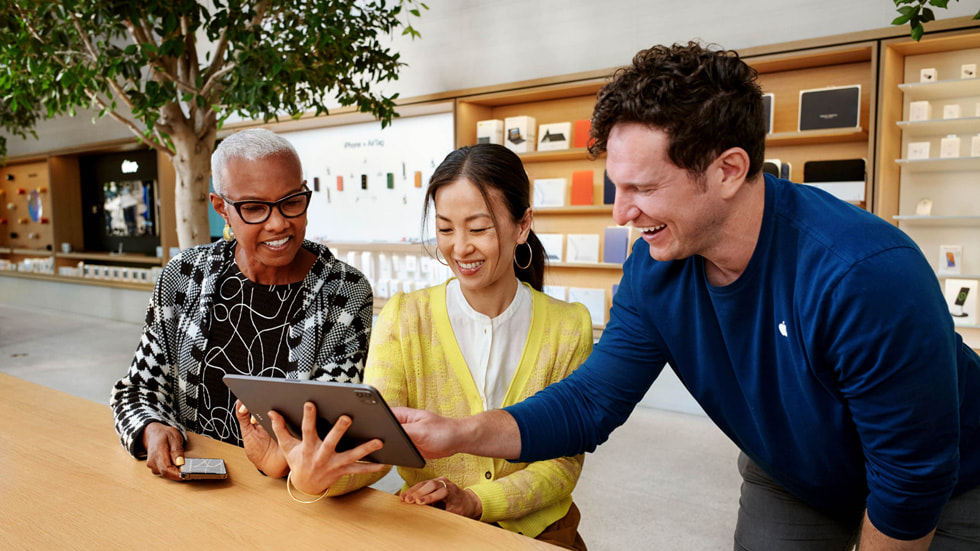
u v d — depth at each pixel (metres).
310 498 1.23
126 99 3.48
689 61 0.93
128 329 7.24
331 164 6.31
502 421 1.22
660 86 0.92
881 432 1.02
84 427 1.61
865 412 1.03
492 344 1.42
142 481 1.29
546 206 4.86
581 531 2.70
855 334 0.97
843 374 1.03
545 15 4.81
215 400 1.64
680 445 3.75
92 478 1.30
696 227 1.00
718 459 3.53
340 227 6.32
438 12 5.32
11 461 1.39
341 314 1.65
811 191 1.10
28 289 9.22
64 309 8.68
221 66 3.89
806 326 1.04
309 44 3.52
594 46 4.62
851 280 0.96
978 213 3.58
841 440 1.15
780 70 4.11
